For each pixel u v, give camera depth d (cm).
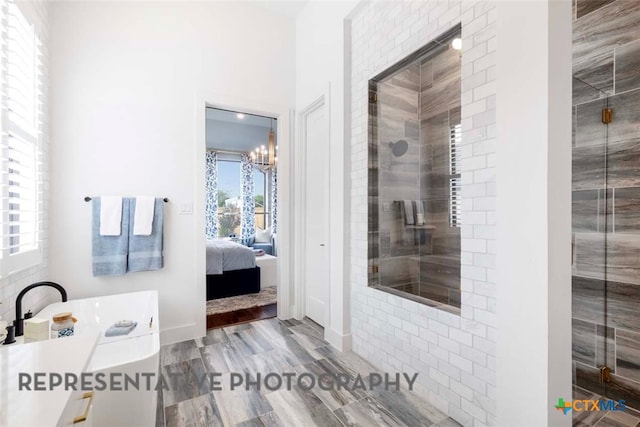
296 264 315
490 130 141
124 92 241
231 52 284
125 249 236
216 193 610
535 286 116
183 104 263
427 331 173
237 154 632
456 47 173
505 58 126
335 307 246
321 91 270
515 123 123
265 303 358
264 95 301
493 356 138
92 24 230
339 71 244
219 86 278
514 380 124
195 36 268
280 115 311
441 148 198
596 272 179
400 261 225
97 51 232
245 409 166
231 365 215
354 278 236
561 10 114
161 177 254
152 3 252
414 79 213
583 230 183
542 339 114
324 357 227
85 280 228
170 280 257
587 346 181
